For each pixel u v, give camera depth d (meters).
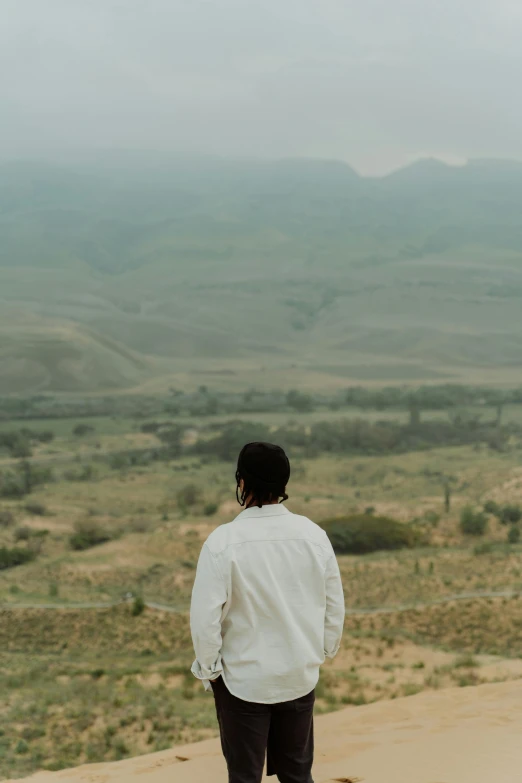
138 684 23.61
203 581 2.93
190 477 155.62
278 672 2.92
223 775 5.42
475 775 4.55
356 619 48.09
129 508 124.81
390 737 6.30
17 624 51.62
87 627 50.47
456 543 87.56
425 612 47.25
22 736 15.30
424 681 21.77
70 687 23.30
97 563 81.12
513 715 6.85
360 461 169.00
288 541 3.03
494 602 46.97
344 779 4.77
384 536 82.88
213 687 3.08
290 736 3.04
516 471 142.50
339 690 21.33
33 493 141.38
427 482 141.62
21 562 84.31
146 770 6.20
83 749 14.21
